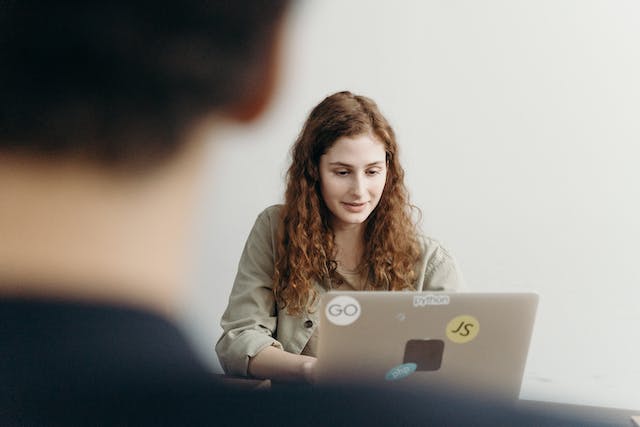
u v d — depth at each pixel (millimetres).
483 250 2055
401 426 844
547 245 2020
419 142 2045
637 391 1993
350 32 2018
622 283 1989
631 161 1937
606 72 1912
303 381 1178
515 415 916
